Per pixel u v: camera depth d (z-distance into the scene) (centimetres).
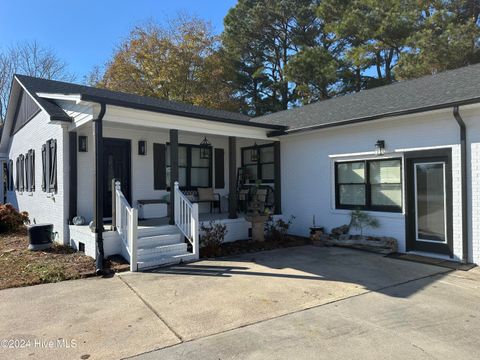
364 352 344
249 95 3053
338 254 798
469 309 455
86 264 691
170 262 712
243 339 374
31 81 1174
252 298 504
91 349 355
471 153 693
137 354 344
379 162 878
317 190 1013
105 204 980
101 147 711
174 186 827
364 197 912
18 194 1482
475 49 1727
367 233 889
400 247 820
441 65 1748
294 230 1077
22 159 1388
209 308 466
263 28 2833
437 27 1884
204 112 1329
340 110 1034
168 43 2717
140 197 1044
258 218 939
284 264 707
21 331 400
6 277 616
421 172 789
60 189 888
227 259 757
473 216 691
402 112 758
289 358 334
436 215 764
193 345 362
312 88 2478
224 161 1268
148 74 2753
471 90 725
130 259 671
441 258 739
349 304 476
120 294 528
